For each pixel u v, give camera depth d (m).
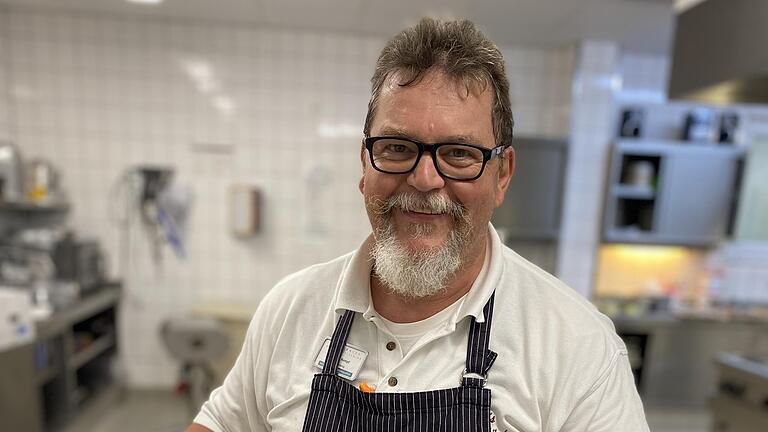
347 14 2.62
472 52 0.67
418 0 2.40
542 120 3.12
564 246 3.05
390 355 0.75
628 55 3.15
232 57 2.89
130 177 2.91
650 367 2.97
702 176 2.89
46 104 2.82
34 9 2.71
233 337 2.74
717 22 1.53
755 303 3.35
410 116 0.65
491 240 0.82
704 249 3.30
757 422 1.83
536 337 0.73
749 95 1.65
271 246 3.05
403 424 0.67
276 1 2.47
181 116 2.91
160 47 2.84
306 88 2.96
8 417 1.98
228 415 0.90
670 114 3.11
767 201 3.25
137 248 2.97
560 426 0.68
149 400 2.88
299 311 0.86
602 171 3.00
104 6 2.62
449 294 0.76
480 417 0.67
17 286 2.46
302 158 3.01
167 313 3.02
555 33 2.78
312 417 0.72
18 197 2.66
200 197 2.97
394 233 0.71
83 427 2.50
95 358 2.95
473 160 0.67
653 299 3.10
